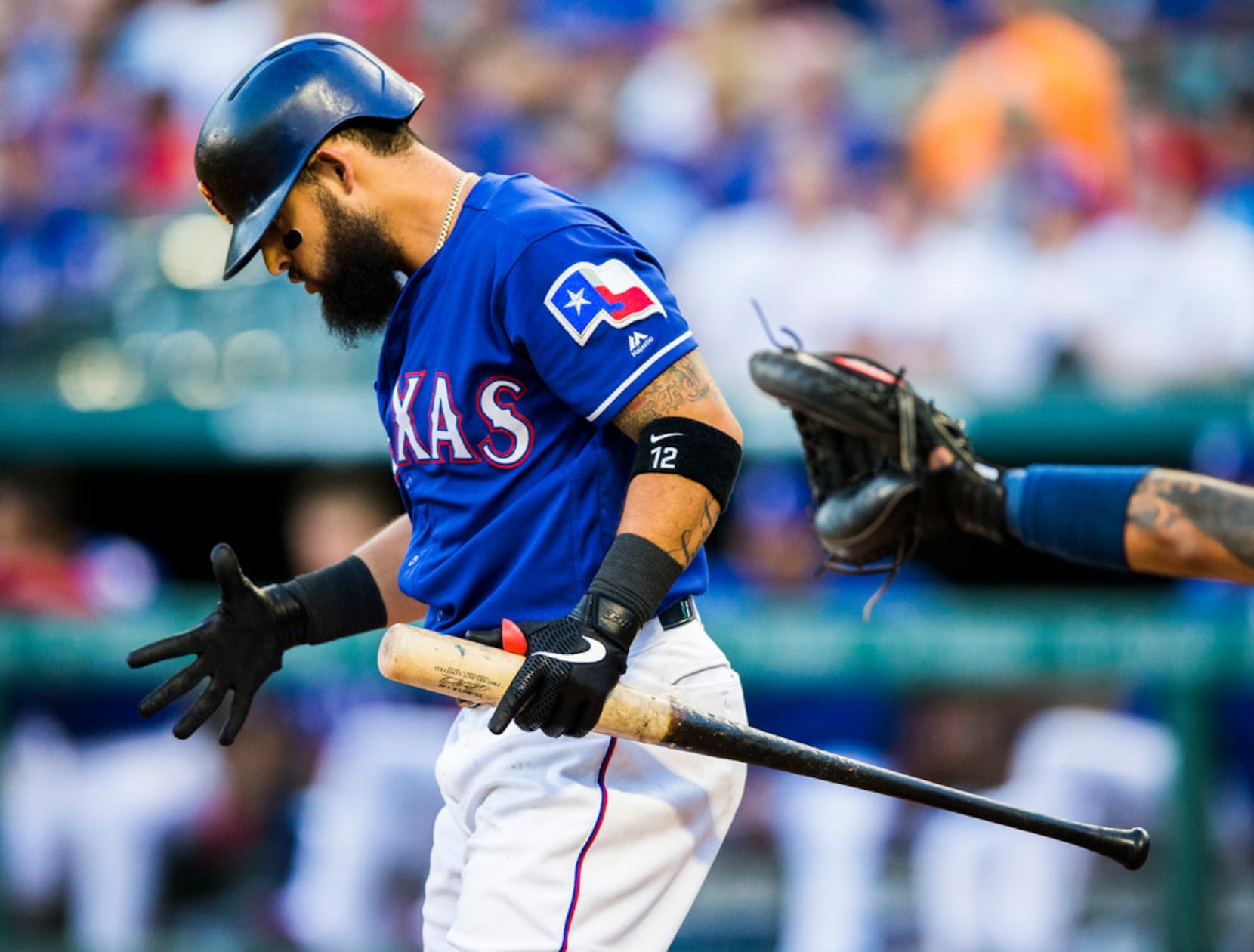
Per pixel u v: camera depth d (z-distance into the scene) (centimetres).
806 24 3250
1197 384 2416
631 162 2994
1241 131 2988
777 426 2372
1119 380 2486
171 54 3288
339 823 2064
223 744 1038
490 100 3130
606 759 970
